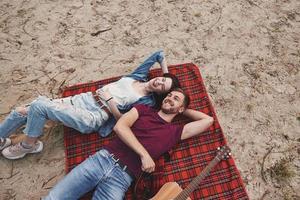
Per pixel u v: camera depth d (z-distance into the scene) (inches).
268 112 147.9
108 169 117.1
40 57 161.5
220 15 181.3
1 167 128.6
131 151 119.6
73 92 146.3
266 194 127.0
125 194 121.8
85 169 116.1
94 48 165.6
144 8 182.5
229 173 126.8
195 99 145.0
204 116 131.9
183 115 137.6
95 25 174.2
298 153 137.0
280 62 164.2
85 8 181.0
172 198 112.9
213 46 168.6
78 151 131.5
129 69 159.3
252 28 176.6
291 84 156.9
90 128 131.5
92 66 159.5
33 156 132.0
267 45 170.2
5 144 128.6
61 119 125.4
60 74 156.6
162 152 124.0
